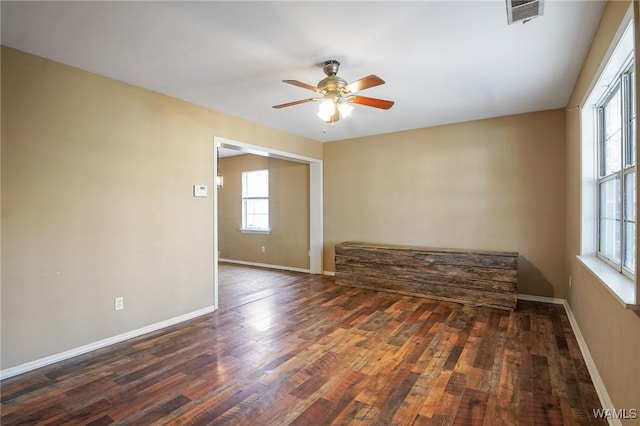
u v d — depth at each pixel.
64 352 2.69
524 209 4.21
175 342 3.02
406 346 2.89
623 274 2.10
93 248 2.88
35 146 2.54
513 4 1.74
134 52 2.52
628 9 1.55
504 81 3.12
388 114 4.20
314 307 4.02
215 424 1.88
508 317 3.60
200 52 2.53
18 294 2.46
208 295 3.87
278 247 6.57
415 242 5.00
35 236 2.54
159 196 3.38
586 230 2.91
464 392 2.18
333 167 5.79
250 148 4.46
